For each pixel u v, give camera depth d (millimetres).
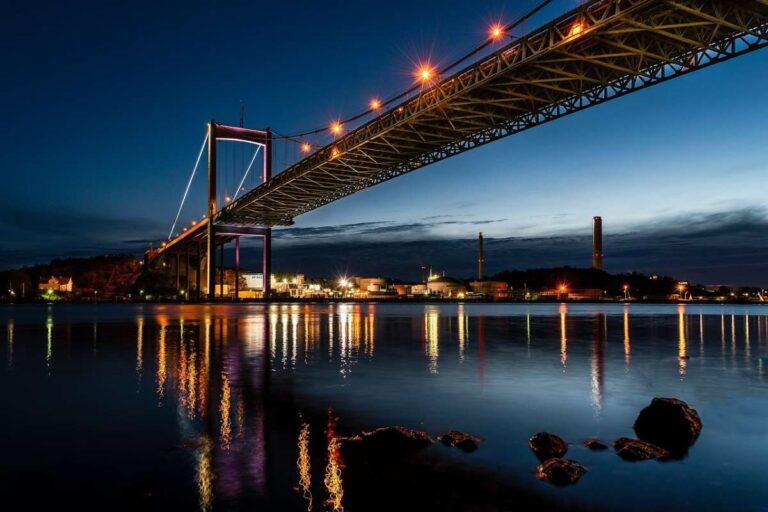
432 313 74750
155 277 176750
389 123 61281
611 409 11875
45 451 8719
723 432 10094
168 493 7070
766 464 8320
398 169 79312
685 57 36812
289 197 106188
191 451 8742
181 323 46719
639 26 32969
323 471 7867
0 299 169750
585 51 38938
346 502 6832
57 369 17781
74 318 57250
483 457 8500
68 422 10547
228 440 9359
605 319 57906
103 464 8109
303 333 34438
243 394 13477
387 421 10773
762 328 42312
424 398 13039
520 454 8664
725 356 22250
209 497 6957
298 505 6734
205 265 167750
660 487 7414
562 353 23062
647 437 9703
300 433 9836
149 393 13539
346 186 94250
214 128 132000
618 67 39094
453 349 24594
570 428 10273
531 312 82312
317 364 19219
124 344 26688
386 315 66438
